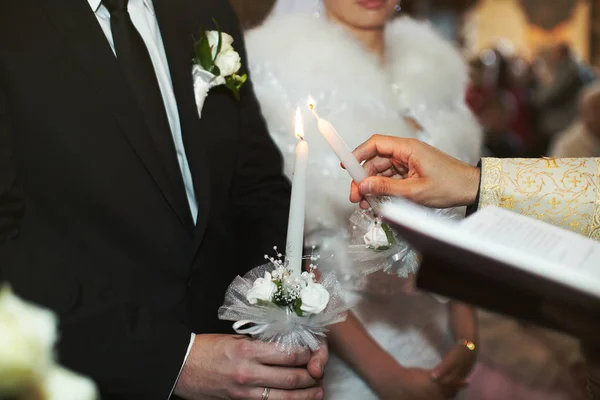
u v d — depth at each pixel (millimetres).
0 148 1116
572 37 5469
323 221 1680
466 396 1806
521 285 790
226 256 1459
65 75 1155
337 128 1681
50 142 1147
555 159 1446
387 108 1748
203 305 1386
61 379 446
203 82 1413
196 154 1315
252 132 1574
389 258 1340
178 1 1471
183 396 1164
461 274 818
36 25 1150
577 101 4605
